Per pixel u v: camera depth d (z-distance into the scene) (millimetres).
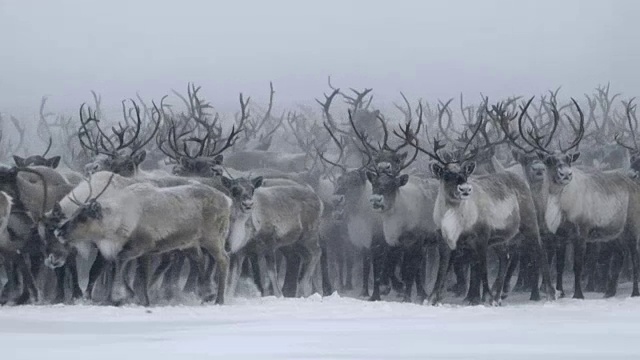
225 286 47531
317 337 34406
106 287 47594
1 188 47500
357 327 37656
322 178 64750
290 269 54281
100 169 53469
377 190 52406
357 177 55562
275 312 43156
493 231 49281
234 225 49469
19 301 47188
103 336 34875
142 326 37938
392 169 54062
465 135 70062
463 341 33406
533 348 31734
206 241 46938
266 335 35031
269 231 52000
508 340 33719
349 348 31516
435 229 53594
